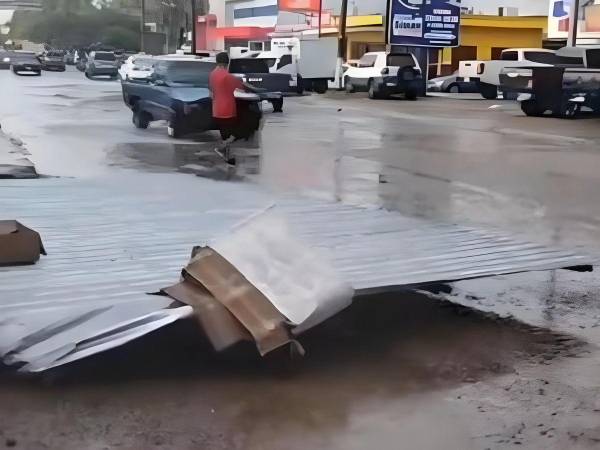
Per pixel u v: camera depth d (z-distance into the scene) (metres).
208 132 18.64
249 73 28.62
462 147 16.55
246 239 4.84
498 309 5.83
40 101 28.73
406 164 13.77
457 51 47.19
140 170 12.21
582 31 33.03
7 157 11.56
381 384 4.43
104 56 50.47
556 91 24.55
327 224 7.27
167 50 67.75
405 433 3.88
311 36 47.56
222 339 4.38
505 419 4.05
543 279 6.65
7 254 5.57
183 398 4.19
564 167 13.62
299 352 4.48
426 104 31.39
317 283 4.63
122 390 4.25
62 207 7.96
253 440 3.78
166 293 4.80
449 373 4.61
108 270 5.50
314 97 36.03
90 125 19.89
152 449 3.67
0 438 3.74
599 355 4.95
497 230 8.38
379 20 46.38
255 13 62.34
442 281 5.32
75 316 4.50
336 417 4.03
